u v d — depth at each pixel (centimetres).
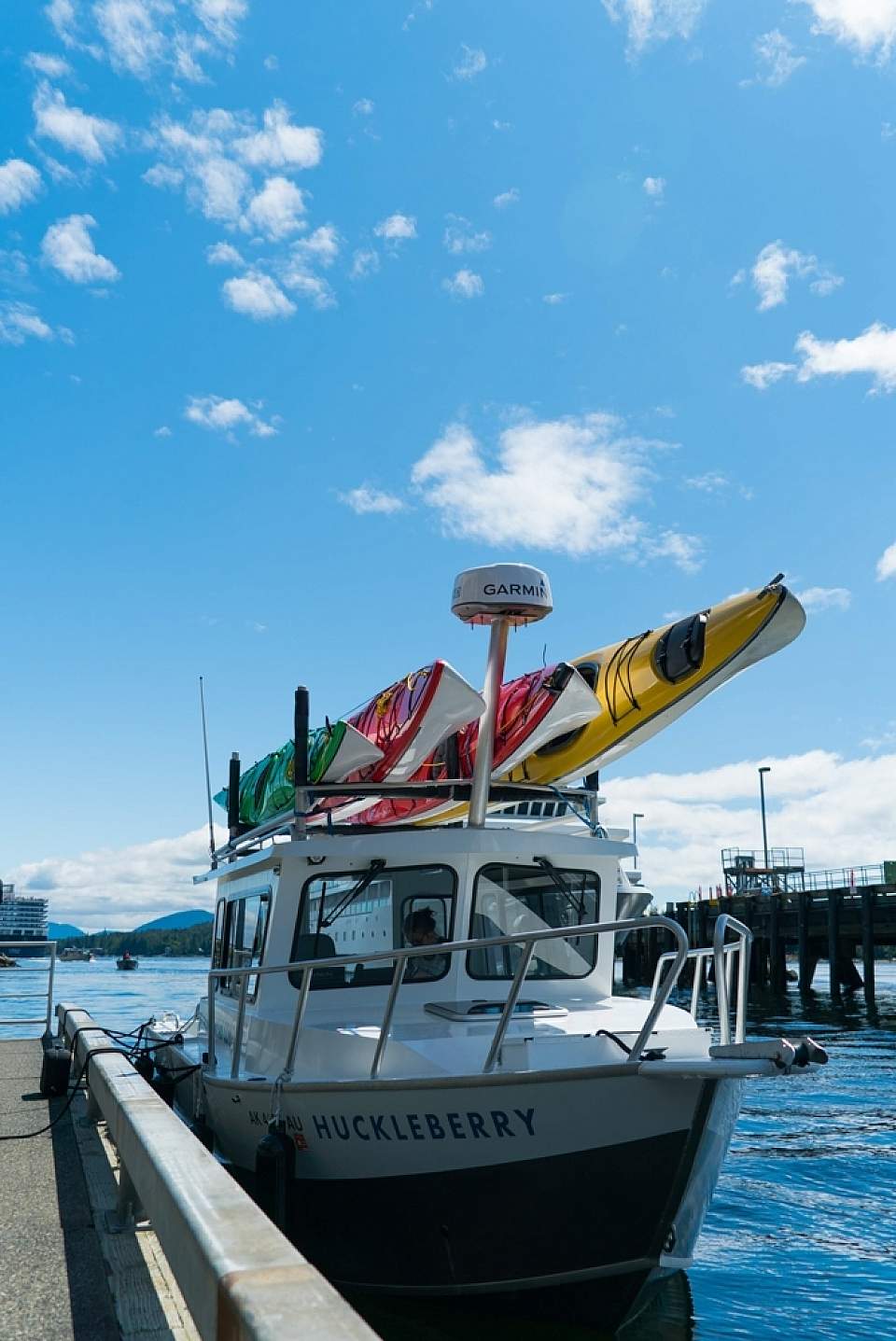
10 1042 1123
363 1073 593
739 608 701
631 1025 625
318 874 691
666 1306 708
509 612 646
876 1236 862
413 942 694
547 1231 550
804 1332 662
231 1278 230
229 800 888
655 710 747
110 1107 501
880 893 3478
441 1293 585
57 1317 365
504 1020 552
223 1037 835
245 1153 703
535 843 709
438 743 694
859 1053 2127
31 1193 521
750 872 5356
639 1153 529
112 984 6047
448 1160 557
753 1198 974
